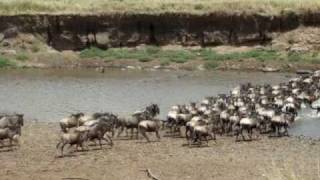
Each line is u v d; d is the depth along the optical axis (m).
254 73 139.88
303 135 81.50
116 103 104.31
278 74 138.38
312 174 60.94
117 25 158.62
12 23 158.88
